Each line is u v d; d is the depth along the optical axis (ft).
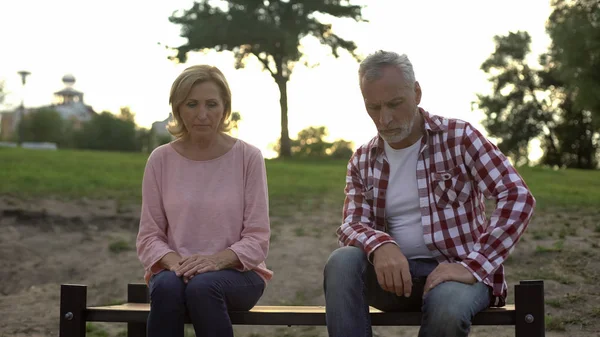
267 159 82.84
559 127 149.07
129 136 187.42
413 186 10.01
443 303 8.73
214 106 10.47
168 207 10.53
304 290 19.26
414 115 9.70
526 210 9.34
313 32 118.11
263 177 10.72
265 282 10.50
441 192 9.78
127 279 21.02
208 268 9.66
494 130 155.02
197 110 10.41
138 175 43.27
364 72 9.62
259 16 115.85
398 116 9.55
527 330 9.05
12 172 39.17
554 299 16.72
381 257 9.39
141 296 11.53
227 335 9.42
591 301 16.57
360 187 10.44
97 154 69.05
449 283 9.00
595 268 18.85
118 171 45.52
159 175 10.71
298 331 16.31
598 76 85.25
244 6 115.14
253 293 10.14
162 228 10.69
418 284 9.73
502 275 9.53
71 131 216.74
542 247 20.92
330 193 36.40
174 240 10.45
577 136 145.79
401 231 10.09
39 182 34.71
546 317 15.65
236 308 9.98
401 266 9.28
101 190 33.45
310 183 42.22
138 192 33.40
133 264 22.30
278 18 117.80
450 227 9.75
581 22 85.76
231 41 113.50
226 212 10.46
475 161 9.72
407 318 9.48
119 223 26.84
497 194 9.59
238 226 10.53
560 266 19.34
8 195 29.71
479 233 9.89
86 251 23.56
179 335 9.48
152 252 10.23
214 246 10.41
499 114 153.48
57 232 25.46
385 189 10.14
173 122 10.79
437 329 8.71
